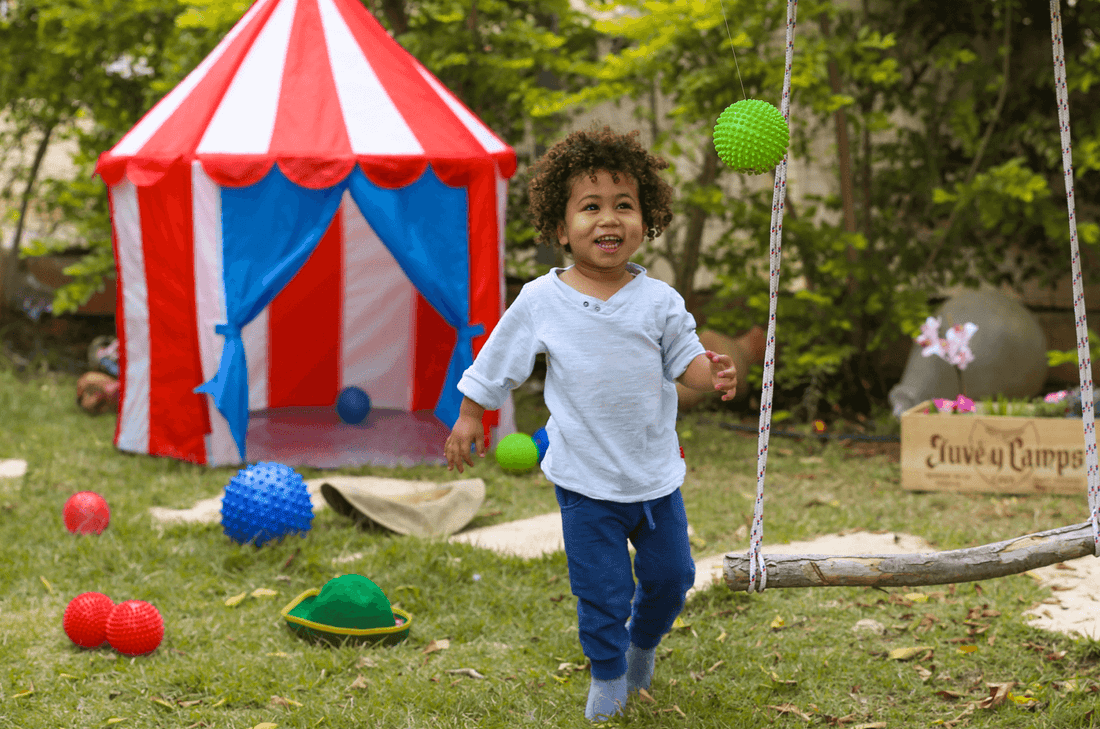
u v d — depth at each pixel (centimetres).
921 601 397
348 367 877
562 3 896
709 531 507
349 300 861
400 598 411
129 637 350
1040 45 845
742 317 833
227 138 640
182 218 632
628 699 311
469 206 671
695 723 297
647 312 296
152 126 675
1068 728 292
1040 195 731
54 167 1182
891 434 752
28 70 1025
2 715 305
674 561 298
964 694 320
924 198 881
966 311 769
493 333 304
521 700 318
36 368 1025
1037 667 337
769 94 764
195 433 656
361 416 814
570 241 299
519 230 948
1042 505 552
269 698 320
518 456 626
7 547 470
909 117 936
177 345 650
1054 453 575
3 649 351
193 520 534
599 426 292
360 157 633
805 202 981
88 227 955
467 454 306
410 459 693
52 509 536
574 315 295
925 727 300
